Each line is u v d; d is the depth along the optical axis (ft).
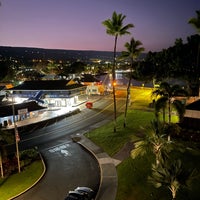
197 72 214.28
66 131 170.30
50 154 129.90
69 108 250.78
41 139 156.66
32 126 181.47
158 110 120.37
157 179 64.23
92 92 323.16
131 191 84.79
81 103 270.05
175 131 103.04
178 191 79.92
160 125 84.99
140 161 104.58
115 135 148.36
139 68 280.72
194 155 101.86
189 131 116.16
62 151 133.08
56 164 116.16
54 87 269.64
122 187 88.02
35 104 227.61
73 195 81.05
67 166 113.09
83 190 83.92
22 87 284.41
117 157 116.16
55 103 265.75
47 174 105.70
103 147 131.95
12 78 432.66
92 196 83.35
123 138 140.77
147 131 84.53
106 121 189.06
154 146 83.56
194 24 170.71
